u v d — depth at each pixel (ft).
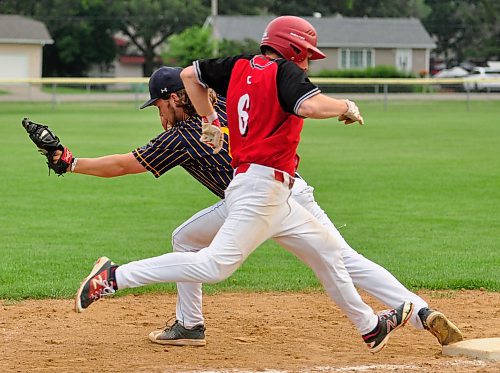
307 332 59.72
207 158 51.75
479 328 61.00
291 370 48.24
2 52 554.87
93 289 46.16
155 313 66.59
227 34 574.56
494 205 127.95
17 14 628.69
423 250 94.43
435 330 52.03
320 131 276.00
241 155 46.24
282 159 45.80
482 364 49.24
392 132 269.03
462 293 74.74
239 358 51.98
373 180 155.63
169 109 52.21
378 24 609.83
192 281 46.52
